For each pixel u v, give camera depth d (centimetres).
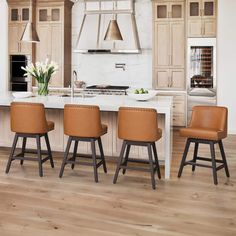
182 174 471
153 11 818
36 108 446
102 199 377
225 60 791
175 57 816
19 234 295
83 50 852
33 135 459
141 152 500
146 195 390
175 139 728
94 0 848
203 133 434
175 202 370
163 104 462
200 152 607
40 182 433
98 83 902
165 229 306
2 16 903
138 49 830
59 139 534
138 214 338
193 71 804
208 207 356
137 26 866
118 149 511
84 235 294
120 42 839
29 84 883
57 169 489
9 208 350
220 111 457
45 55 869
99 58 896
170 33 814
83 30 858
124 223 318
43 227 309
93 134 432
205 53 795
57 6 848
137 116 409
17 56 885
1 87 924
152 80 838
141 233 298
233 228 309
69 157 536
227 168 461
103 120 512
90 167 500
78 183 430
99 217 331
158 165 448
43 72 561
